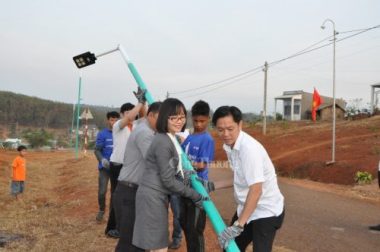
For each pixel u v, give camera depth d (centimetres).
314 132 2786
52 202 1003
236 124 363
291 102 4444
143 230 397
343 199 1108
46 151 3569
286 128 3155
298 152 2236
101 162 685
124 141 633
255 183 350
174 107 393
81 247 604
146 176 403
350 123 2936
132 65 566
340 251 642
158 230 397
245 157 355
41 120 7694
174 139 402
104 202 738
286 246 653
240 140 363
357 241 700
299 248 647
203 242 449
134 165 478
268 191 369
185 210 445
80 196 1027
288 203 1018
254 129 3362
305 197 1116
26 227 729
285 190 1235
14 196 1112
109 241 630
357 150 1998
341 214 908
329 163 1794
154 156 394
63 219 774
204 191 402
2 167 1773
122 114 630
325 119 3897
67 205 929
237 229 348
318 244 673
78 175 1477
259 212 370
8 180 1471
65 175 1639
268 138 2855
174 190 388
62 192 1195
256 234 370
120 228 484
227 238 349
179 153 400
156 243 397
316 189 1285
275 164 2100
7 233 691
